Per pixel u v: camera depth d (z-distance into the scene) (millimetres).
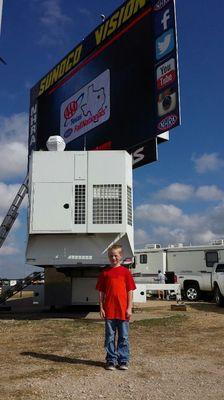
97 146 17109
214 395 4777
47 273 12773
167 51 14375
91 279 12344
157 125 14438
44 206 10727
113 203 10711
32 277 14828
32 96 22500
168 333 8992
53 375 5520
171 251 24312
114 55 16859
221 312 13562
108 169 10836
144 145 15133
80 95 18609
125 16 16500
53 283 12695
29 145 22078
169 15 14469
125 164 10859
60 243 10984
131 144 15516
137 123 15305
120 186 10758
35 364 6090
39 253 10977
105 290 6078
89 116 17828
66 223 10633
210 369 5914
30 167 11086
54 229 10625
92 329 9297
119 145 16016
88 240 10930
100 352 6906
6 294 14859
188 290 21188
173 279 21844
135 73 15688
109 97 16797
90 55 18250
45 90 21312
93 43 18141
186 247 23797
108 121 16672
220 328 9727
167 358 6574
